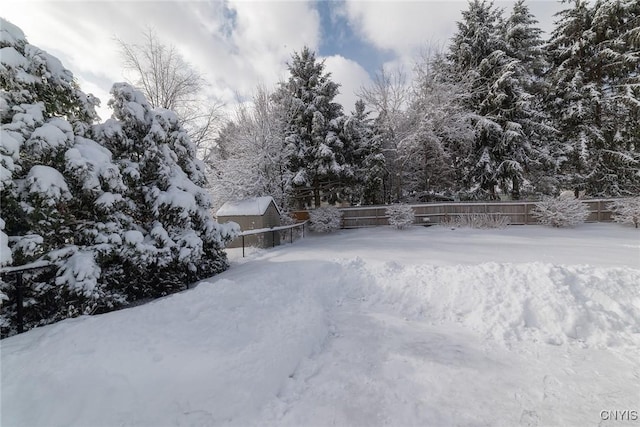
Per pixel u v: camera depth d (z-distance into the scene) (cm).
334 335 382
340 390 260
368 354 328
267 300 415
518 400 244
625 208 1228
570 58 1723
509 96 1669
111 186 521
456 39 1853
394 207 1501
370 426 216
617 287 410
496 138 1695
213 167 1770
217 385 238
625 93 1555
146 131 678
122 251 527
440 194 1809
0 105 444
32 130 454
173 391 226
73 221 520
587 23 1697
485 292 444
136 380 226
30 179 422
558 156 1723
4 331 424
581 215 1248
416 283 510
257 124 1631
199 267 708
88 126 580
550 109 1825
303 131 1842
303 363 308
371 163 1720
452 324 411
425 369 294
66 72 536
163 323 313
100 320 309
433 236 1208
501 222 1343
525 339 356
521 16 1744
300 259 793
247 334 314
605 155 1667
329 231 1577
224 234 766
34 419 192
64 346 254
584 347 335
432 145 1623
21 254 414
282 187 1691
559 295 403
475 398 248
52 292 468
